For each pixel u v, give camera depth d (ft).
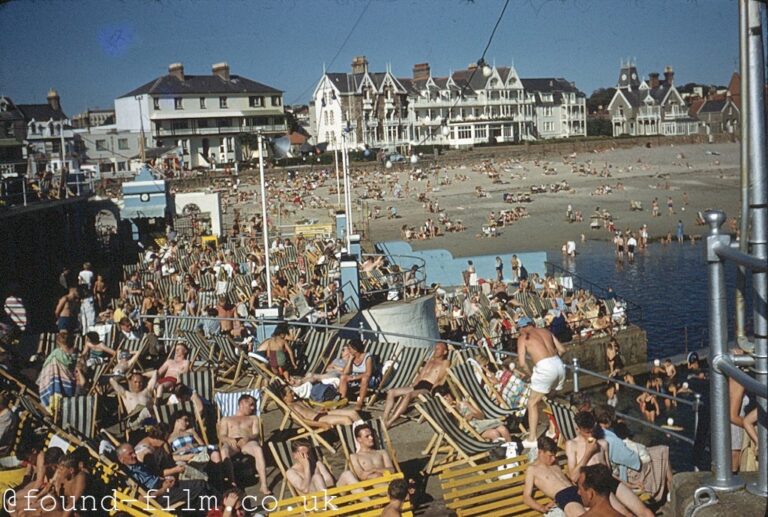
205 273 68.28
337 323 47.21
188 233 101.09
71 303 43.68
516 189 211.20
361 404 27.89
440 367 26.50
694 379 58.70
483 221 171.83
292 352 32.04
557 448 20.07
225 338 34.01
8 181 70.03
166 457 21.35
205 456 22.11
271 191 196.65
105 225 111.34
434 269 99.45
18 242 74.43
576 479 18.80
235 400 26.12
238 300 56.85
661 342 83.25
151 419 24.34
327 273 64.03
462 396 26.16
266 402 29.01
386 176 224.74
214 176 190.60
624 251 135.13
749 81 9.81
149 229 101.45
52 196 82.94
